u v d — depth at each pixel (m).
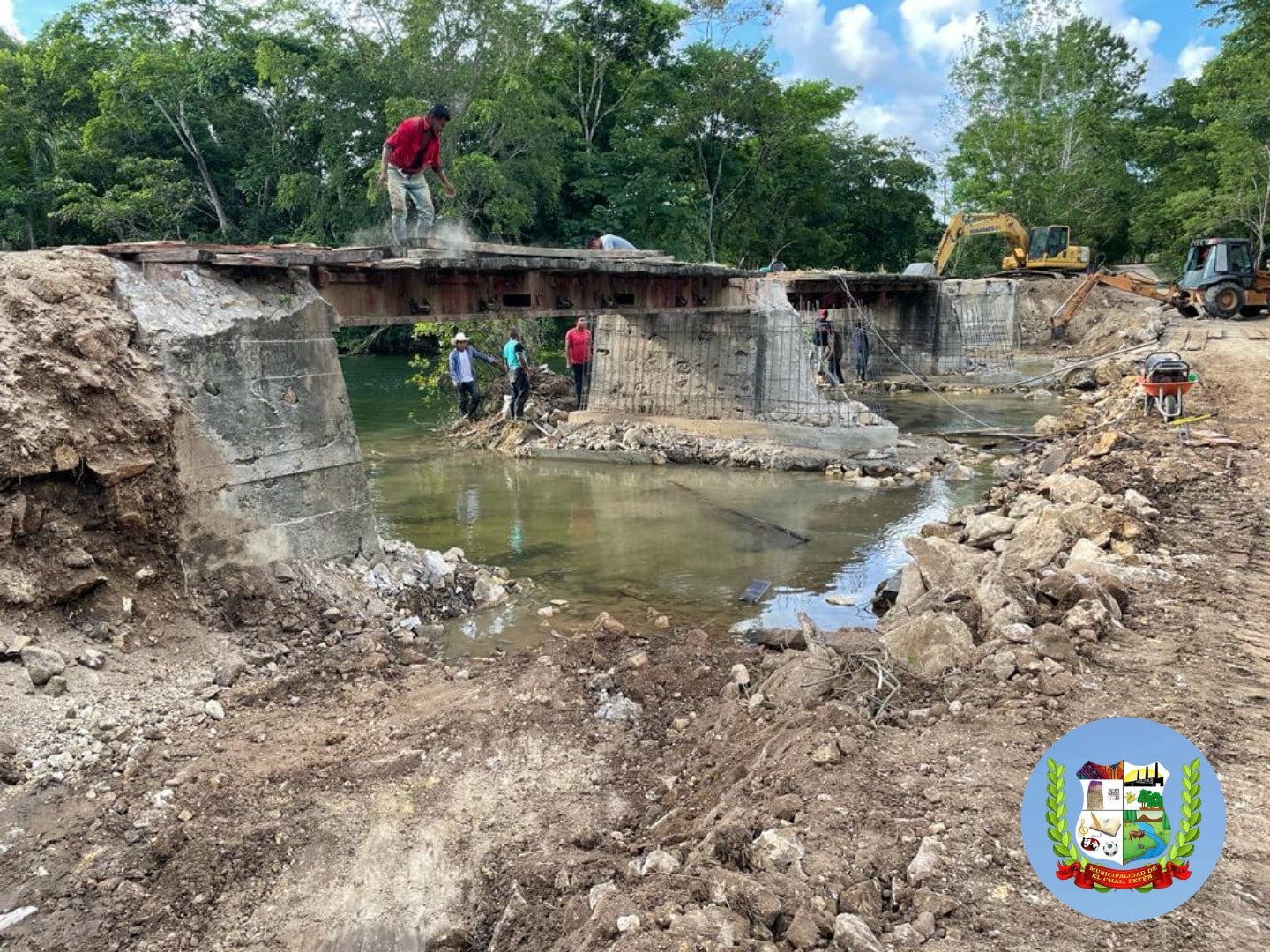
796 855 3.34
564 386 18.27
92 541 5.94
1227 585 6.41
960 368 24.16
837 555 9.32
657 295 13.53
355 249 8.21
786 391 14.80
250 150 33.59
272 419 7.03
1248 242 23.80
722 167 40.16
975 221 29.61
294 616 6.72
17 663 5.29
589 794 4.67
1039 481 10.53
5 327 5.80
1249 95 30.14
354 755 5.03
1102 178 41.78
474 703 5.64
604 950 2.92
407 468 14.14
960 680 4.99
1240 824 3.47
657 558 9.28
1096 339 26.70
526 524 10.66
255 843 4.18
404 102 26.70
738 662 6.32
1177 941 2.84
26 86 32.84
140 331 6.36
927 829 3.52
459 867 4.05
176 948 3.61
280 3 30.38
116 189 30.28
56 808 4.41
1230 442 10.57
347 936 3.68
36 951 3.55
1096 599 5.81
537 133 29.77
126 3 33.06
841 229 50.09
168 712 5.37
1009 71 43.47
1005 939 2.87
